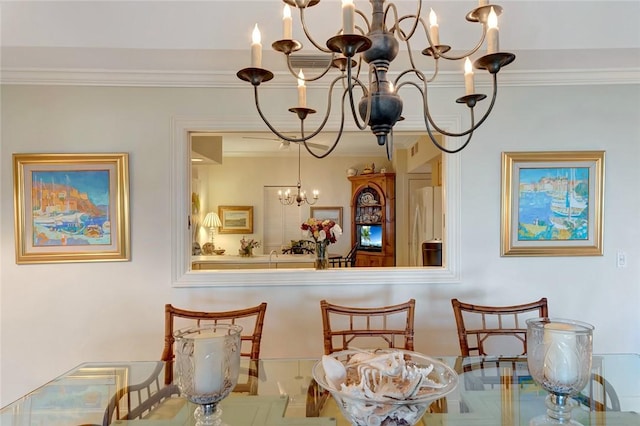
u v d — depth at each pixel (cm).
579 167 256
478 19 130
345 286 257
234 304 256
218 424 141
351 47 105
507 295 258
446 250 261
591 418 144
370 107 126
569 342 128
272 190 742
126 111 252
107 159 250
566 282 258
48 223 249
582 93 258
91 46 213
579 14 212
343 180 741
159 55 223
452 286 258
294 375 183
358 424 106
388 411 104
